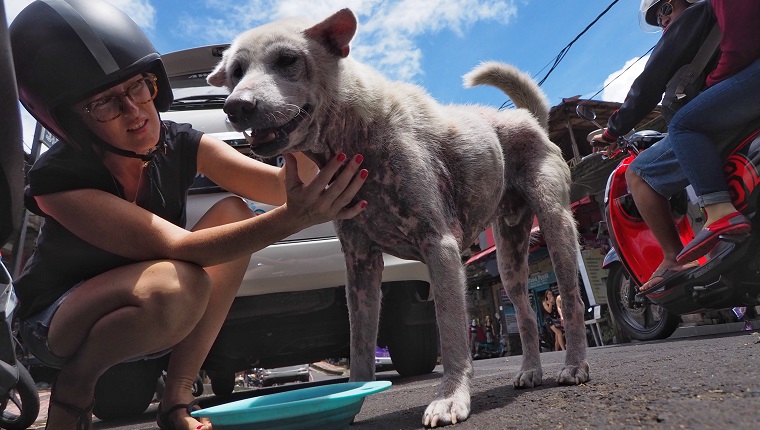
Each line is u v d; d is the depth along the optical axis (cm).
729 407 66
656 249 238
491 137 130
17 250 367
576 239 132
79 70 88
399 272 181
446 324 97
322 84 106
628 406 77
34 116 97
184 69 198
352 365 112
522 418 82
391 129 106
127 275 94
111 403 191
